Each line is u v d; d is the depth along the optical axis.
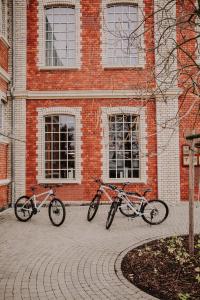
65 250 8.14
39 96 14.98
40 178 14.97
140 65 14.96
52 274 6.56
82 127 15.05
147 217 11.02
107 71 15.12
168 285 5.97
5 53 14.69
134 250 8.02
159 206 11.12
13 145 14.81
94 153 15.02
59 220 10.93
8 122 14.92
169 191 14.91
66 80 15.12
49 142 15.30
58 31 15.49
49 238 9.30
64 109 15.02
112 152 15.27
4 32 14.69
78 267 6.95
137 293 5.65
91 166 15.02
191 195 7.73
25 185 14.91
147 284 6.02
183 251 7.80
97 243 8.74
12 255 7.78
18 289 5.85
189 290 5.75
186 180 15.00
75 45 15.37
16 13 15.19
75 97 15.01
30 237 9.42
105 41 15.12
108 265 7.05
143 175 15.01
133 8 15.37
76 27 15.22
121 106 15.00
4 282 6.17
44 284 6.07
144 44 14.45
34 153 15.00
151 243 8.59
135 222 11.33
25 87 15.00
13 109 14.93
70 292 5.72
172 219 11.77
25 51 15.09
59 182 15.00
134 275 6.49
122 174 15.26
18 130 14.93
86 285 6.01
